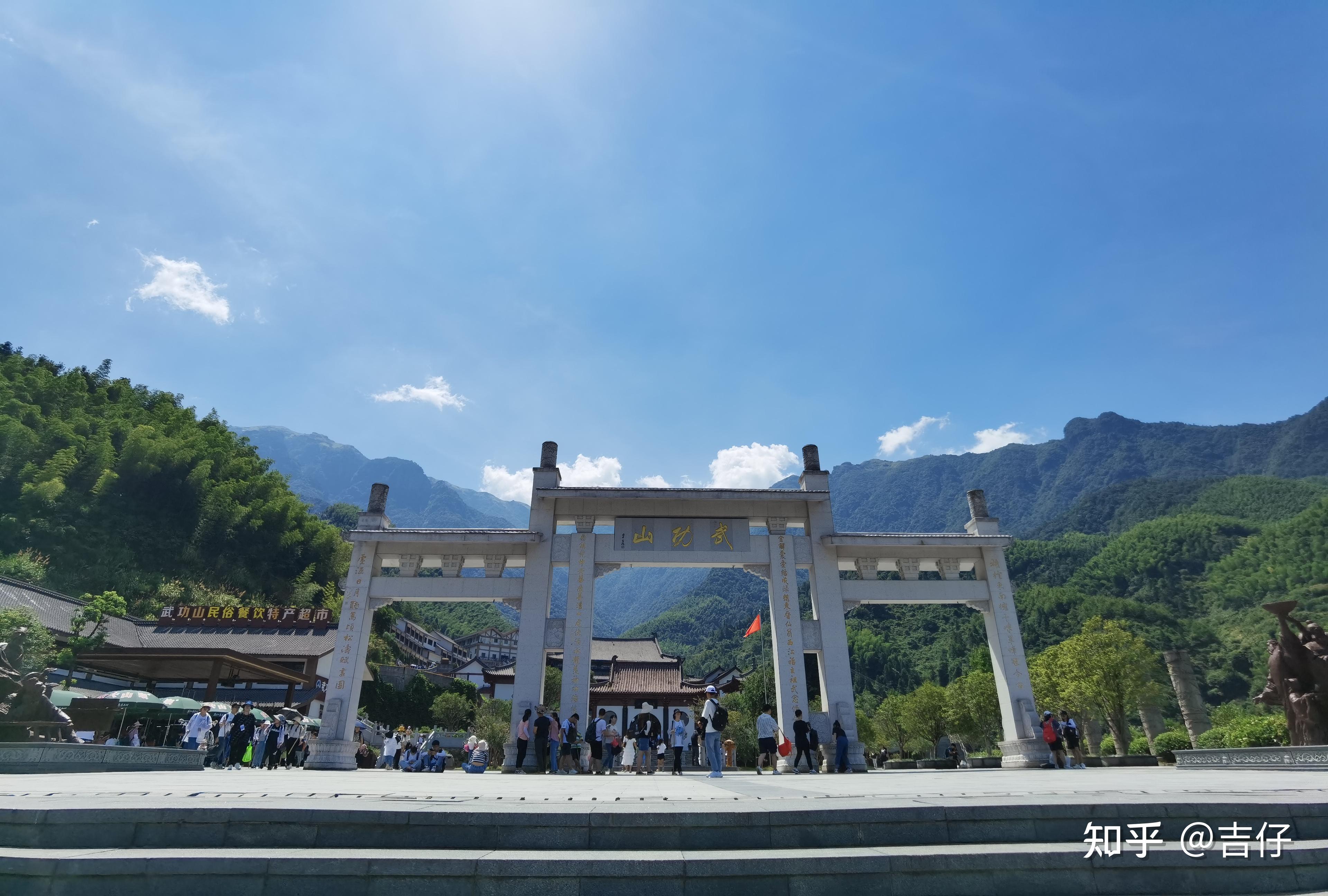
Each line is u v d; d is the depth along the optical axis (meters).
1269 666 16.31
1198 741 20.98
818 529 24.48
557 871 5.48
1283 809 6.71
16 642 17.25
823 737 22.03
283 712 24.75
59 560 53.31
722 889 5.50
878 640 98.88
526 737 19.50
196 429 82.94
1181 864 5.99
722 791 9.56
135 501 64.69
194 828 6.15
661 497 24.30
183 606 45.09
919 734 50.22
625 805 6.71
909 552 24.80
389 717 54.62
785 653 22.95
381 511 24.67
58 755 13.42
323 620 45.34
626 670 44.66
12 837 6.09
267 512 73.12
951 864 5.81
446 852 5.85
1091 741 38.69
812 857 5.69
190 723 18.91
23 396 68.94
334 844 6.10
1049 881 5.86
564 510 24.66
